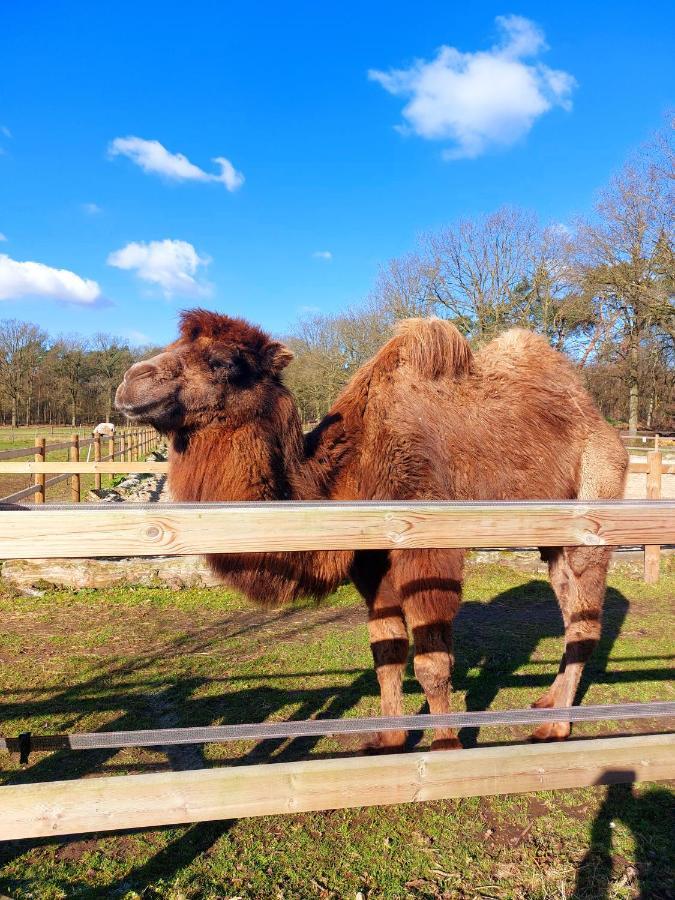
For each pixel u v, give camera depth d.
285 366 3.67
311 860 2.97
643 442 30.55
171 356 3.47
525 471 4.07
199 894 2.74
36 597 7.29
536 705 4.58
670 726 4.43
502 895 2.76
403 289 35.31
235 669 5.30
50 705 4.58
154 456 26.45
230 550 1.95
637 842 3.12
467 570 8.79
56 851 3.02
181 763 3.79
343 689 4.89
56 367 59.84
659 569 8.63
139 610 6.93
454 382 4.10
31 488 9.76
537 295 33.34
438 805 3.43
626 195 27.22
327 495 3.71
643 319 32.41
